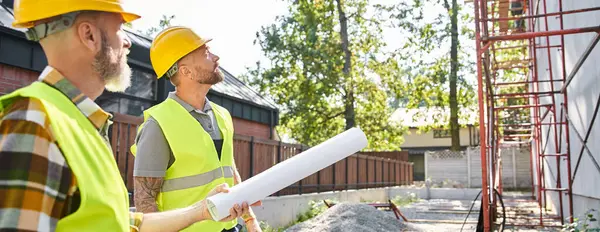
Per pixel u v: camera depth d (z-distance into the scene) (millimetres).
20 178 1007
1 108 1114
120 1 1347
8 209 992
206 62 2707
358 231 8141
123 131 6602
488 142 10680
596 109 7242
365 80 25969
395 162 23453
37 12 1245
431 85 28875
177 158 2562
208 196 1923
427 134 40750
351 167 16766
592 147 7930
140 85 11297
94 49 1300
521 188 28016
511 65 16469
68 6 1254
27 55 8391
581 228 6977
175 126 2588
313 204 12359
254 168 10094
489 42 6793
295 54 24609
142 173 2504
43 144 1049
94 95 1352
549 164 14344
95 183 1162
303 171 1887
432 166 29594
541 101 14578
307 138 26281
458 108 30375
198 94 2762
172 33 2717
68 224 1110
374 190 19172
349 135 1956
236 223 2910
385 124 27078
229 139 2898
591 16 7379
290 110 25547
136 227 1675
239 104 15484
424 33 27172
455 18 27844
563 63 9539
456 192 22406
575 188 9562
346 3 26672
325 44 24719
